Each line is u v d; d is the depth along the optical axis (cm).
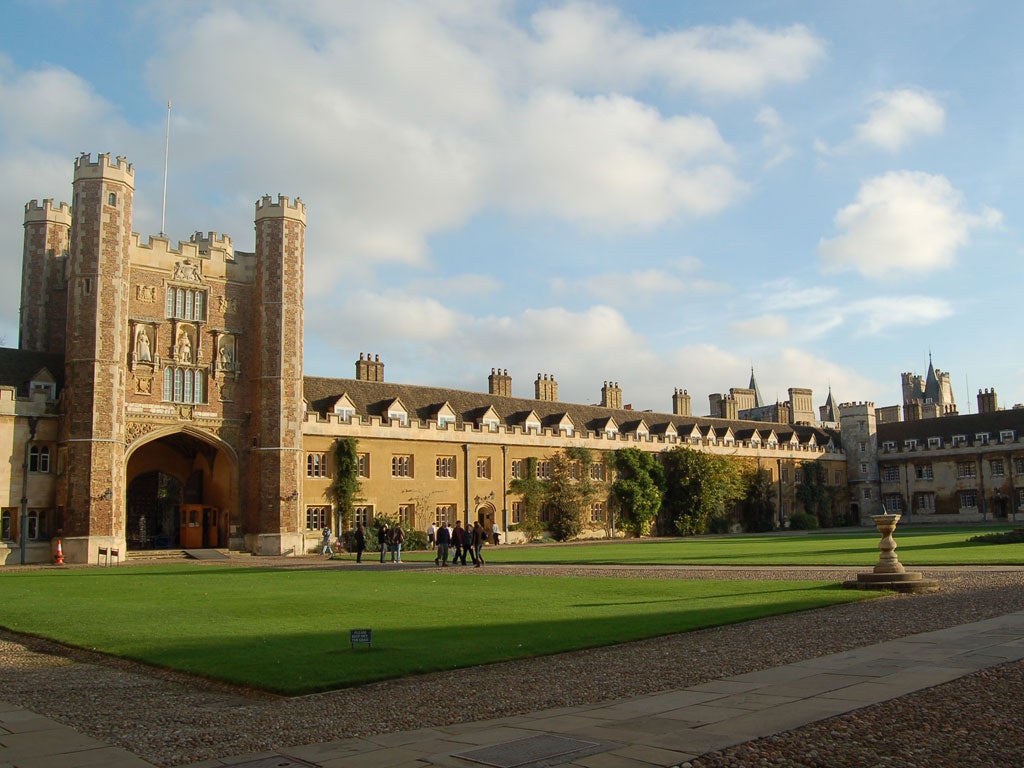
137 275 4444
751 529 7088
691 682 940
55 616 1642
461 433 5556
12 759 693
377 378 5759
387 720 814
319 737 759
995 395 7994
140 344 4394
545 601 1767
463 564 3194
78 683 1031
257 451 4606
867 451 8012
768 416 9425
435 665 1056
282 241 4716
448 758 666
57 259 4875
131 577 2781
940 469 7681
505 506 5725
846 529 7019
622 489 6284
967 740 679
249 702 915
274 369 4606
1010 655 1009
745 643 1195
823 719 743
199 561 4003
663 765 628
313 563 3653
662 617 1468
